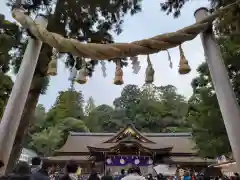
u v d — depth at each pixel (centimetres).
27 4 562
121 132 2323
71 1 569
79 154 2462
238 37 604
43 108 3931
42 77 557
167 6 627
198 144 1055
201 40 392
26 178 273
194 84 991
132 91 5012
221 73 363
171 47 326
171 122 3978
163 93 4775
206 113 923
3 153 342
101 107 4716
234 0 498
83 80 353
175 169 1750
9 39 591
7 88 658
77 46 315
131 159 2184
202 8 389
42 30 355
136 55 320
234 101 350
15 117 364
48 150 2577
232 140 335
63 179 332
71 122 3384
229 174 1186
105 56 316
